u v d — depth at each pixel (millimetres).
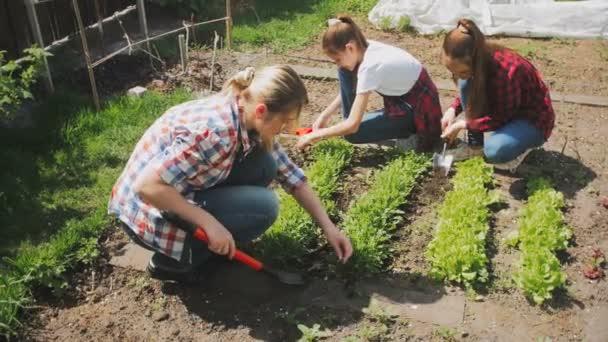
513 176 4750
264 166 3469
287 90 2938
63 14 6539
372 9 8516
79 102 5680
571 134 5430
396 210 4191
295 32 7789
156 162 2982
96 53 6805
